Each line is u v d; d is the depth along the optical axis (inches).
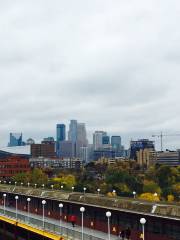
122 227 2085.4
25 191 3184.1
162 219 1820.9
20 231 2957.7
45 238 2444.6
